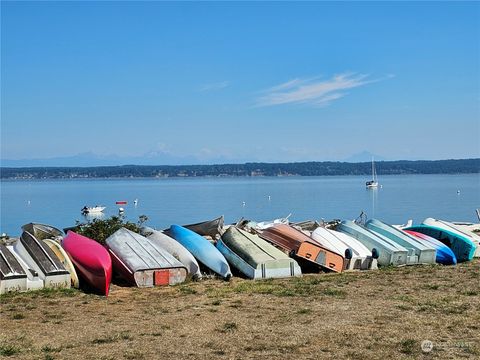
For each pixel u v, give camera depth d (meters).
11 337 8.97
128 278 13.84
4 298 11.96
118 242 15.02
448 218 47.22
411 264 17.48
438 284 13.70
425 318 10.12
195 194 103.50
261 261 15.04
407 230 20.41
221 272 15.01
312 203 71.50
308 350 8.26
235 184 176.88
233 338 8.88
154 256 14.44
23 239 14.20
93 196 101.19
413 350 8.23
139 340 8.79
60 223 48.44
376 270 16.52
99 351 8.21
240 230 17.20
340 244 17.31
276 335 9.04
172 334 9.13
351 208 61.59
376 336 8.97
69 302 11.75
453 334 9.09
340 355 8.02
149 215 55.00
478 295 12.23
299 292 12.73
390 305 11.24
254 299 11.98
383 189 115.88
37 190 137.25
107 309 11.10
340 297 12.12
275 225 19.23
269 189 124.88
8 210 65.50
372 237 18.02
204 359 7.86
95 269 12.87
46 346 8.45
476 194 90.44
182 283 14.20
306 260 16.22
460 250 18.67
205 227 21.11
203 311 10.84
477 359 7.82
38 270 13.05
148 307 11.28
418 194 92.31
